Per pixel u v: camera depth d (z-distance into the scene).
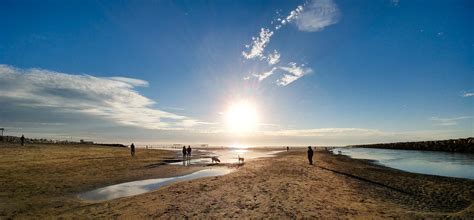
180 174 24.19
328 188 15.57
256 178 18.80
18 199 12.87
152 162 35.47
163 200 12.42
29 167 23.69
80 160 32.75
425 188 16.31
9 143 54.53
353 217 9.69
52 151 45.22
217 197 12.88
